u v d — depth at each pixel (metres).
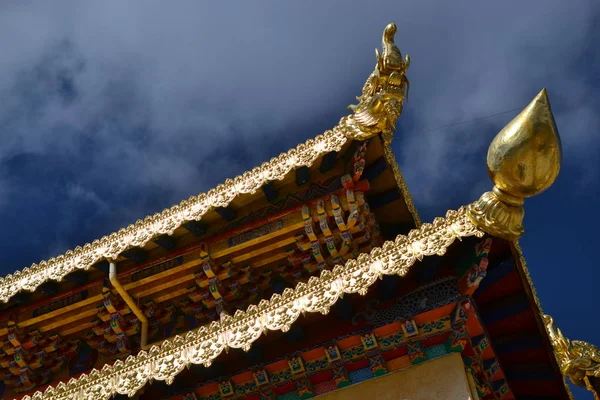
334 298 11.72
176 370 11.86
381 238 15.98
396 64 14.52
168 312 15.88
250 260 15.48
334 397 12.51
